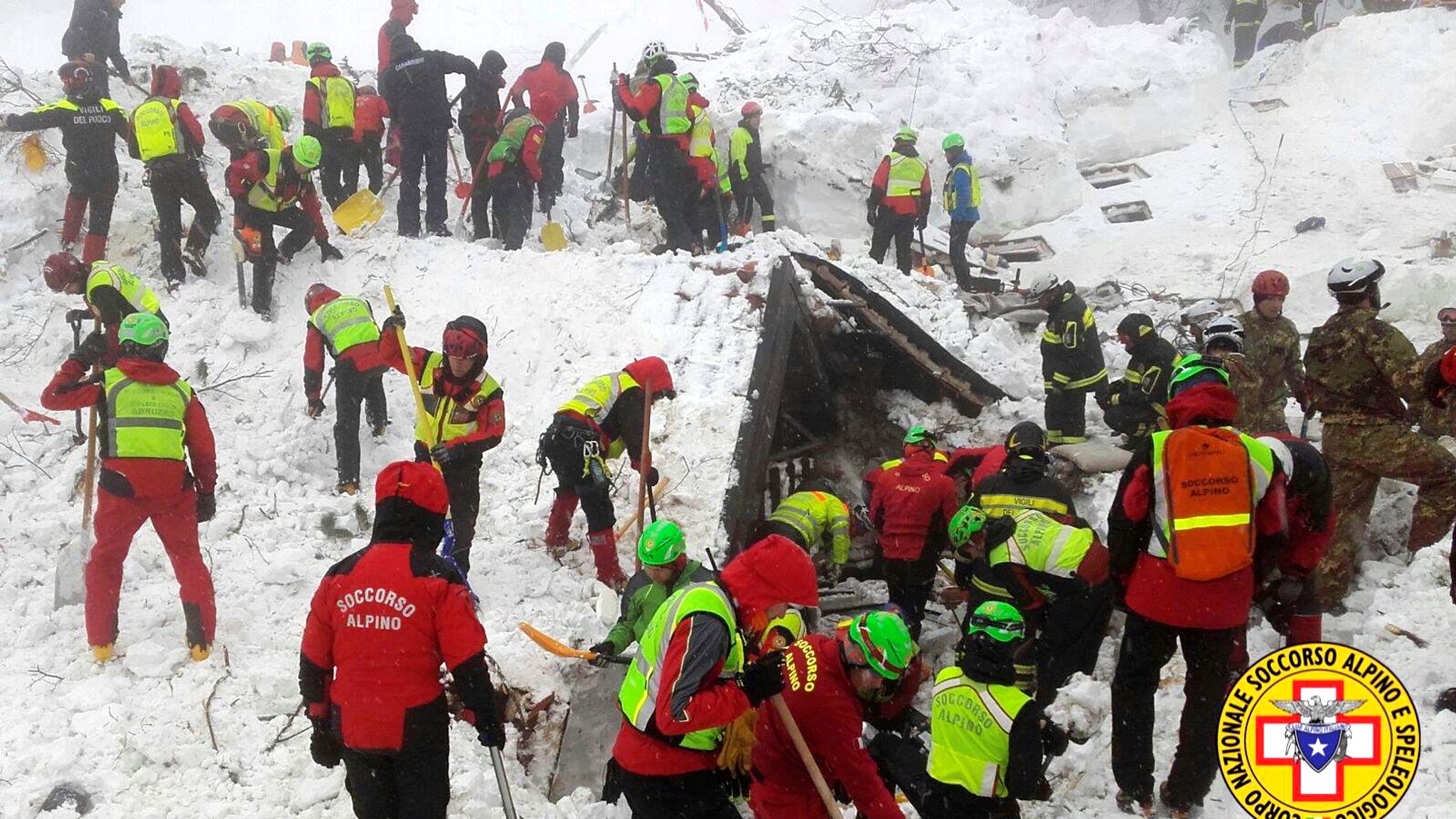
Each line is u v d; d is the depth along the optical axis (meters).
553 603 6.66
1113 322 11.55
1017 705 4.41
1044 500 6.09
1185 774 4.99
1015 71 15.62
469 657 4.30
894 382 10.08
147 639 6.03
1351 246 12.77
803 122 13.94
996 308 11.38
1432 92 14.99
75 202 9.13
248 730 5.55
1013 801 4.82
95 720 5.48
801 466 9.58
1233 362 7.07
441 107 10.62
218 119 9.39
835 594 8.55
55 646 5.96
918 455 7.09
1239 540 4.70
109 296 7.13
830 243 13.62
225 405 8.11
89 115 8.91
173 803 5.12
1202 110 16.27
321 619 4.35
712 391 8.09
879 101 15.22
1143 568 4.93
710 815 4.43
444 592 4.30
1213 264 12.77
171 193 9.06
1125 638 5.05
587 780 5.88
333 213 10.54
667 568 5.44
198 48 13.73
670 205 11.04
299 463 7.70
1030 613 5.93
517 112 10.44
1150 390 8.07
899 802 5.58
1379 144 14.94
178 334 8.67
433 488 4.41
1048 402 8.95
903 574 7.03
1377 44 16.11
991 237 14.42
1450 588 6.44
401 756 4.29
